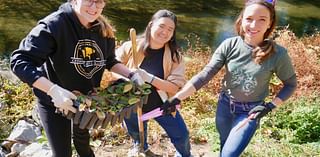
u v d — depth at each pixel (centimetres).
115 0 1315
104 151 416
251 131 300
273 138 479
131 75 290
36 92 273
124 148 423
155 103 341
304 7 1474
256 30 290
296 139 479
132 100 257
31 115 488
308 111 510
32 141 425
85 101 241
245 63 298
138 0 1345
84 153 326
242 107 307
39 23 250
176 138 351
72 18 253
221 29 1153
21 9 1131
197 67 655
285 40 780
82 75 269
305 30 1227
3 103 512
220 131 331
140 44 333
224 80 316
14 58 236
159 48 330
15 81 588
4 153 413
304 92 596
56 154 287
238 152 299
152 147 428
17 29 994
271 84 615
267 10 288
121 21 1145
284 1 1527
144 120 335
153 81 319
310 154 431
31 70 231
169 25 321
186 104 567
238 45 301
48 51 247
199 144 448
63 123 279
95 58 271
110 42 285
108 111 248
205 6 1367
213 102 579
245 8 297
